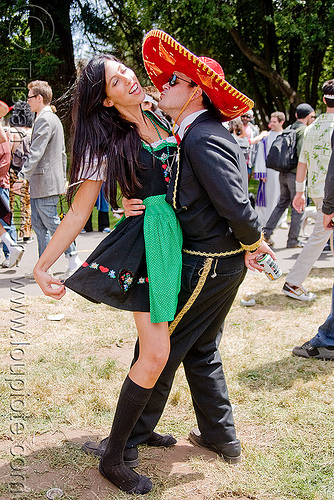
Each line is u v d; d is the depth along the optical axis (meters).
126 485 2.29
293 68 18.09
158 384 2.39
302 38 15.26
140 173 2.21
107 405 2.99
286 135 7.05
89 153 2.16
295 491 2.31
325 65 19.55
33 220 5.57
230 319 4.52
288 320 4.50
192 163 2.11
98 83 2.14
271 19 14.98
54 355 3.70
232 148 2.14
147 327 2.20
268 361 3.64
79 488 2.31
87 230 9.01
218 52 17.80
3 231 6.04
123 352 3.81
